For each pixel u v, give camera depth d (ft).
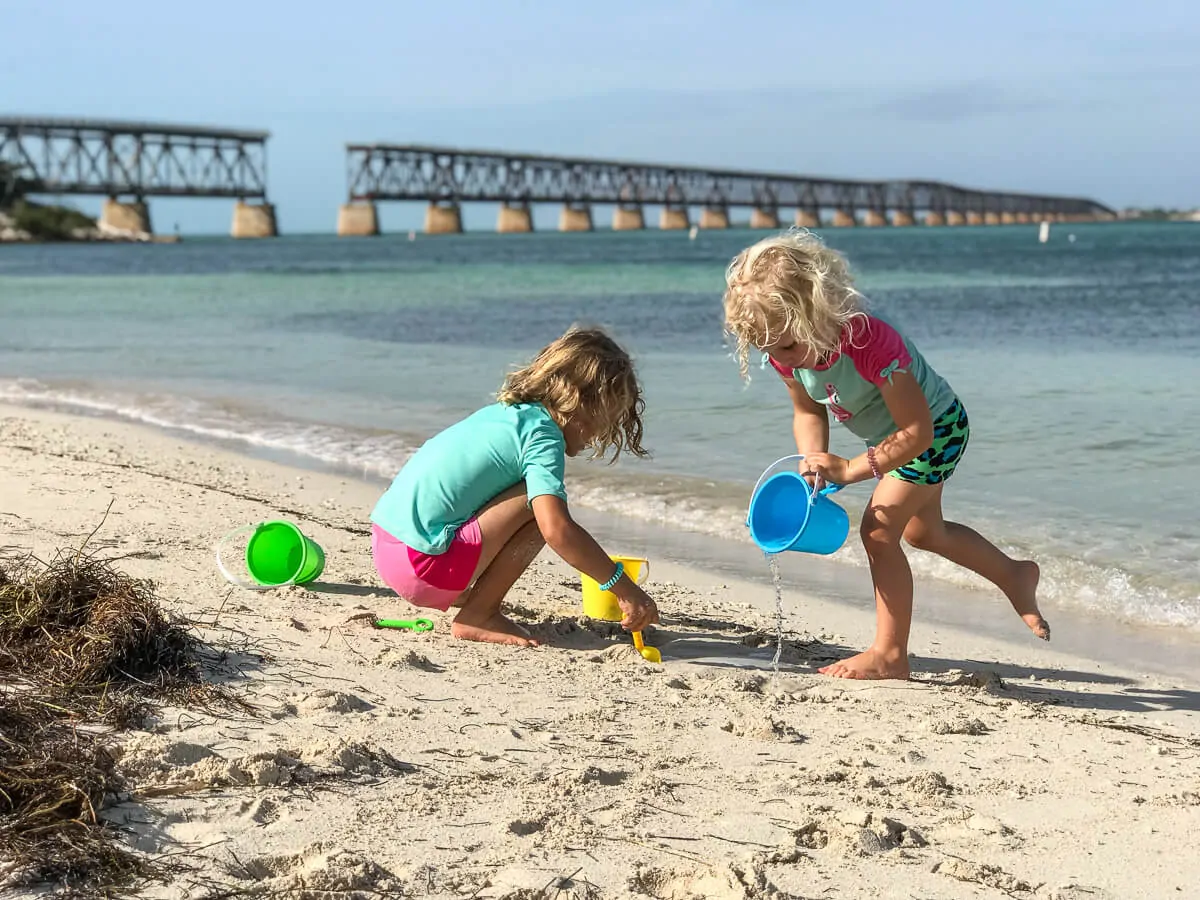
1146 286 85.25
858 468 11.61
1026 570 12.78
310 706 9.30
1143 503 19.35
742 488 21.54
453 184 478.18
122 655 9.50
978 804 8.52
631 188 534.78
